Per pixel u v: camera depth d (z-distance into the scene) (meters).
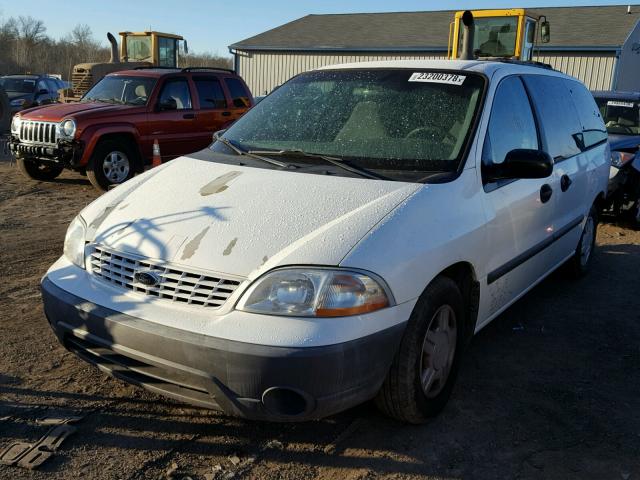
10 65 58.88
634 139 8.58
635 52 26.08
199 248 2.85
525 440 3.17
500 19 14.19
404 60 4.32
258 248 2.78
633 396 3.68
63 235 6.92
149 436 3.08
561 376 3.91
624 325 4.82
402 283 2.79
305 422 3.26
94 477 2.76
